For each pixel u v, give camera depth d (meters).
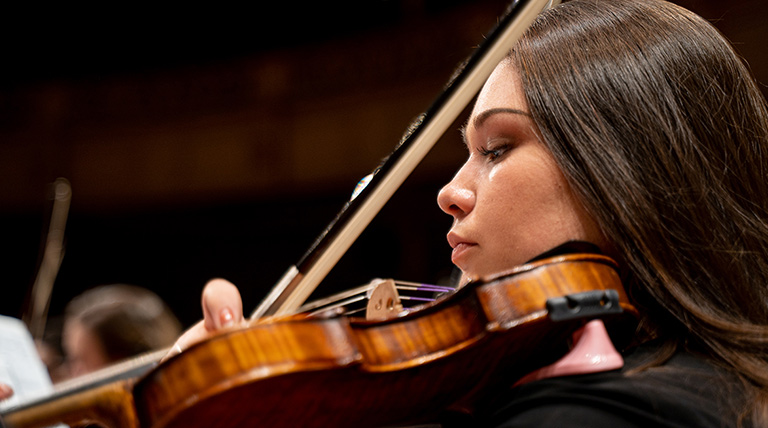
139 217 7.46
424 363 0.72
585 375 0.71
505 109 0.86
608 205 0.80
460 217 0.90
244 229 7.51
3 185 7.14
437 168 6.48
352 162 6.56
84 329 2.80
